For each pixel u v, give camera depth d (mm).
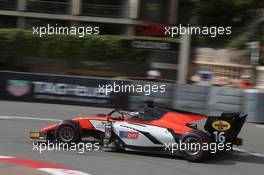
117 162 21938
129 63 72750
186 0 77438
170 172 20484
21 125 31203
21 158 22062
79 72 74125
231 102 39938
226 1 65875
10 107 39469
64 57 73438
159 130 23219
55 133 24578
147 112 24172
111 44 71875
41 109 39312
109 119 24328
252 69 62938
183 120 23578
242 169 21812
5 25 78875
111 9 77062
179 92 41375
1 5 78062
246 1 64938
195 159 22438
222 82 64812
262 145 28531
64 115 36781
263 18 65062
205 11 66938
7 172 19141
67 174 19438
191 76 66938
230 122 23234
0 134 27734
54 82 43594
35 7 77938
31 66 75438
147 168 21031
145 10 77125
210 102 40625
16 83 44031
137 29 76812
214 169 21453
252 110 38688
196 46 67812
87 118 24609
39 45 73375
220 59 65750
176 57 71125
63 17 77500
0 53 74562
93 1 77500
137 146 23531
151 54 71688
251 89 39281
